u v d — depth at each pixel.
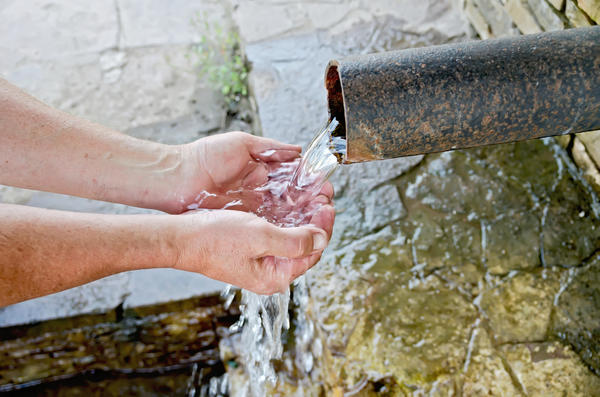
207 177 1.48
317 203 1.51
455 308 1.61
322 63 2.35
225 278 1.31
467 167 1.94
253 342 1.96
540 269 1.67
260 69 2.35
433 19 2.48
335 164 1.37
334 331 1.58
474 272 1.68
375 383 1.49
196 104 2.61
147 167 1.42
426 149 1.19
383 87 1.11
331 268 1.71
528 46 1.13
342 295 1.65
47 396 2.14
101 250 1.13
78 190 1.37
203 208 1.49
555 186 1.86
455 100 1.11
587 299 1.59
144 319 1.97
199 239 1.22
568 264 1.67
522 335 1.54
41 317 1.90
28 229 1.08
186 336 2.06
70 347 2.03
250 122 2.53
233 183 1.53
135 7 3.04
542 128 1.16
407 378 1.48
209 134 2.50
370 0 2.59
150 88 2.68
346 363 1.52
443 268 1.70
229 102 2.61
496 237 1.75
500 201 1.84
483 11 2.25
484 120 1.13
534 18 1.89
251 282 1.32
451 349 1.52
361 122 1.12
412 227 1.80
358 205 1.87
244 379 2.00
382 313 1.61
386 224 1.81
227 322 2.05
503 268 1.68
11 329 1.90
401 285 1.66
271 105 2.21
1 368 2.07
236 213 1.26
